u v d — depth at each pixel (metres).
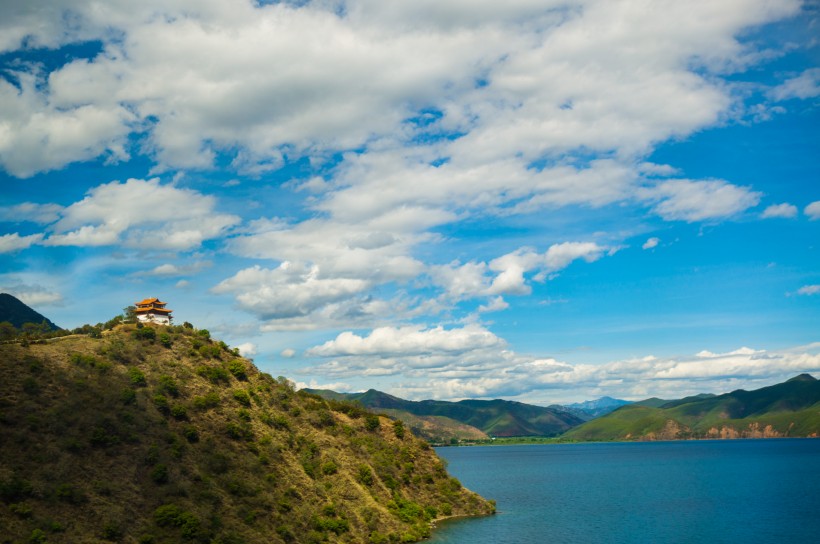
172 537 79.88
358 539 105.44
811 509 166.25
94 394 96.69
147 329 124.44
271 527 93.00
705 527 136.75
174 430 100.50
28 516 72.12
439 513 145.62
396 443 160.12
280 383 147.50
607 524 140.25
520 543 116.94
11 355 97.19
